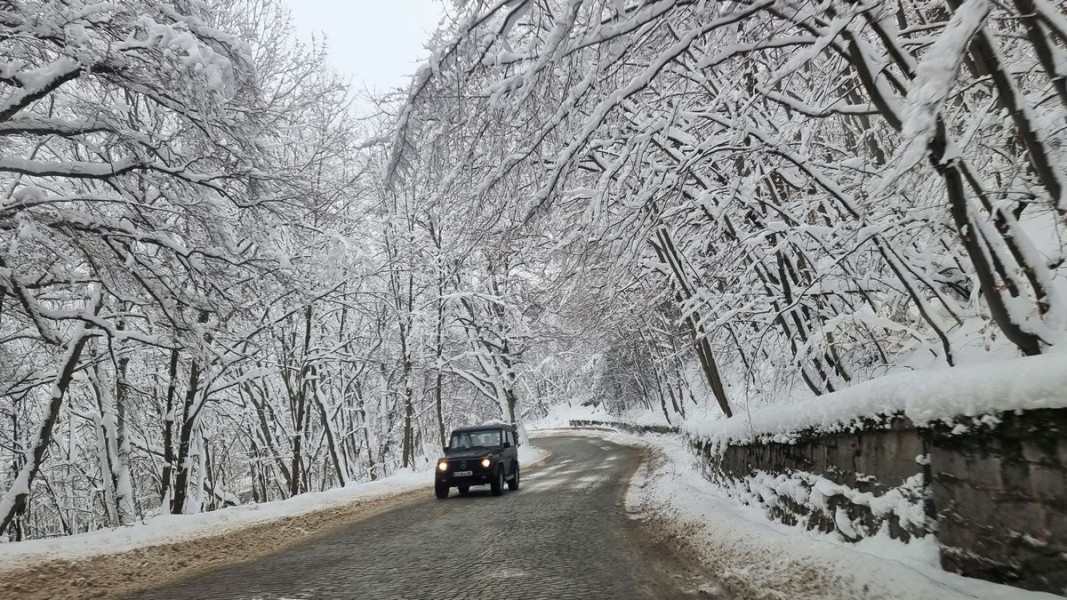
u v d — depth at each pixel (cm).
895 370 909
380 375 3194
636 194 945
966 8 375
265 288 1598
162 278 1318
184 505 2017
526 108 651
